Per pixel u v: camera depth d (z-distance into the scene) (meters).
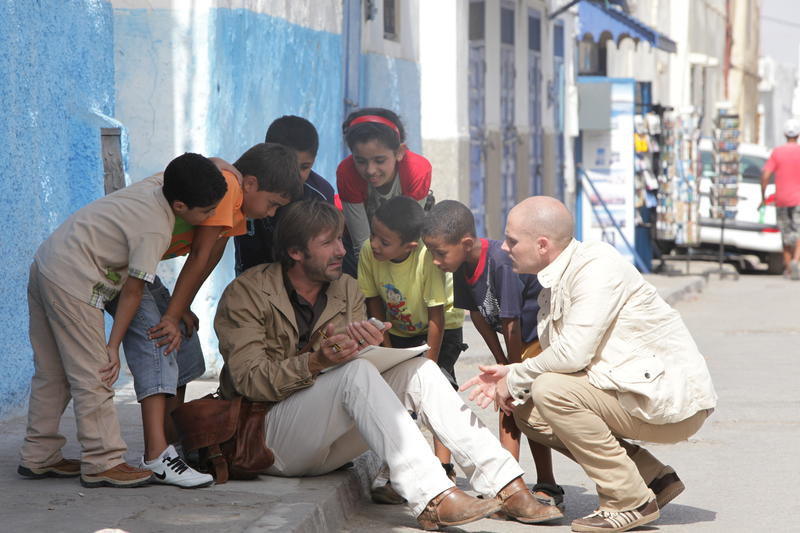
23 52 7.22
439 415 5.54
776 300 17.05
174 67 9.02
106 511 5.04
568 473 6.81
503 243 5.93
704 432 7.98
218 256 5.93
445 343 6.50
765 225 21.22
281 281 5.80
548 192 19.84
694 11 32.97
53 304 5.39
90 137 8.20
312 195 6.80
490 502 5.20
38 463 5.62
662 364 5.33
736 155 20.31
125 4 9.04
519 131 18.34
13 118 7.06
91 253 5.38
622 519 5.37
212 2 8.95
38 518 4.91
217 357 9.05
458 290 6.09
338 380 5.44
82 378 5.41
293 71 10.48
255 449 5.62
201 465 5.71
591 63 24.23
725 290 18.66
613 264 5.33
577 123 20.23
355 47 12.22
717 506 6.05
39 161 7.55
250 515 5.03
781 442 7.64
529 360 5.43
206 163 5.30
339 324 5.88
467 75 15.83
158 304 5.92
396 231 5.93
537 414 5.60
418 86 14.38
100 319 5.44
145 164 9.09
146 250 5.32
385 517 5.75
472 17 16.75
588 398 5.30
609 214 20.16
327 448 5.61
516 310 5.85
